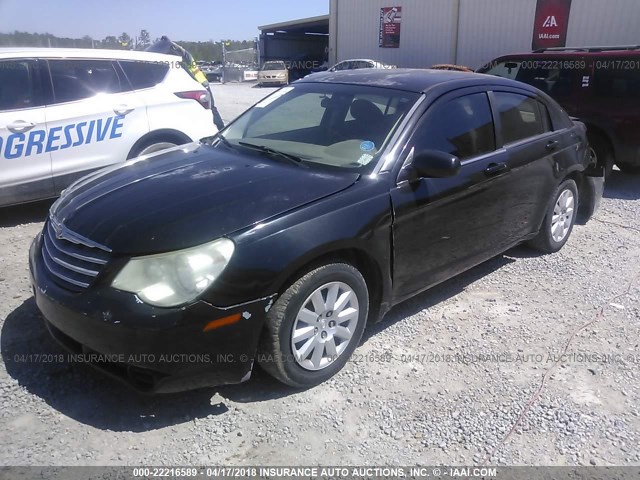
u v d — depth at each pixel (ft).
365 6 81.87
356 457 8.77
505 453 8.93
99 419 9.39
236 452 8.80
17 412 9.47
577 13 60.08
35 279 10.05
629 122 24.30
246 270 8.96
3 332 11.80
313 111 13.34
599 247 18.08
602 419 9.75
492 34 67.46
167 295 8.61
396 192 11.05
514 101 14.79
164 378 8.73
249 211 9.58
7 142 17.61
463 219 12.68
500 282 15.16
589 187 19.74
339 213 10.11
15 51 18.03
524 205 14.87
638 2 55.77
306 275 9.67
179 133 21.21
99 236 9.34
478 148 13.25
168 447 8.84
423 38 75.10
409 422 9.56
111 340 8.64
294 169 11.37
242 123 14.37
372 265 10.87
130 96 20.06
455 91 13.05
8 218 19.80
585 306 13.88
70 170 18.93
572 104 25.80
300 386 10.18
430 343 11.98
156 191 10.46
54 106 18.49
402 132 11.71
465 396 10.27
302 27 136.77
